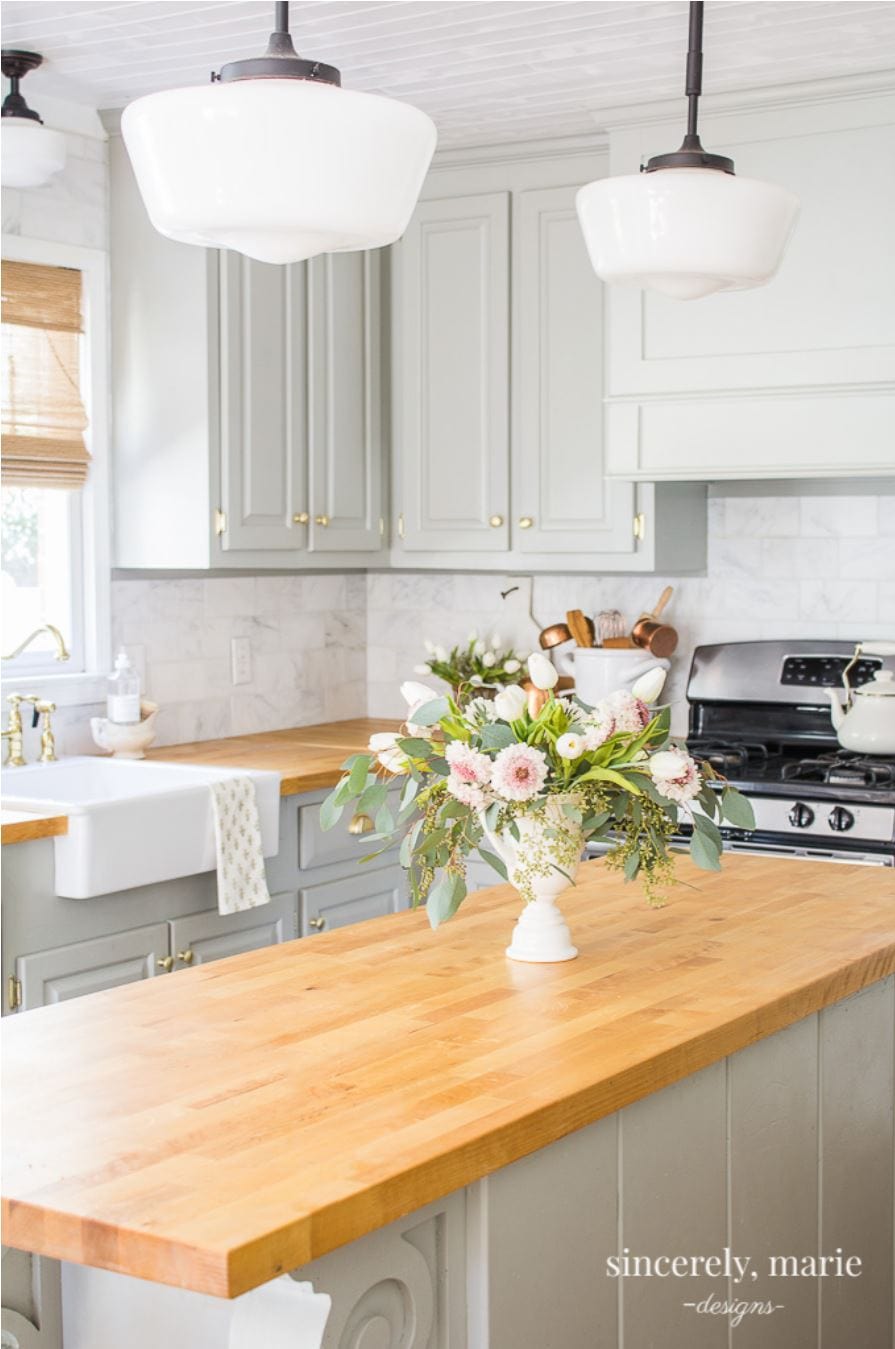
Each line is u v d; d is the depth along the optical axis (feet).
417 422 14.64
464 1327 5.56
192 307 12.92
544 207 13.87
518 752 6.81
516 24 10.56
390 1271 5.28
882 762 12.59
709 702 14.19
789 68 11.72
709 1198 6.72
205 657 14.38
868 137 12.00
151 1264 4.46
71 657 13.30
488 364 14.23
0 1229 4.73
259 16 10.39
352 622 16.10
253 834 11.55
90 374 13.20
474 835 7.20
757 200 6.49
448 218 14.32
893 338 12.01
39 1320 6.17
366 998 6.81
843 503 13.87
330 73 4.87
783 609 14.20
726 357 12.60
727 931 7.99
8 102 11.59
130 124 4.89
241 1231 4.46
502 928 8.12
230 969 7.34
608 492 13.73
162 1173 4.89
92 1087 5.69
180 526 13.10
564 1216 5.87
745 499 14.30
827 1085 7.64
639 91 12.29
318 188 4.76
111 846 10.45
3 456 12.47
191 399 12.98
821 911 8.46
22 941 10.17
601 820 7.24
